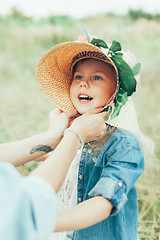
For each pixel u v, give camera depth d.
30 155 1.46
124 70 1.30
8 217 0.73
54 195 0.88
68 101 1.67
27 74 7.19
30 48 9.12
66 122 1.56
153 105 4.90
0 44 9.45
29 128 4.08
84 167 1.51
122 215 1.48
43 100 5.68
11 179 0.78
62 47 1.48
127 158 1.36
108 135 1.46
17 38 10.02
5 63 7.86
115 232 1.46
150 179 2.82
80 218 1.14
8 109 5.02
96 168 1.46
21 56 8.54
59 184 1.01
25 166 2.92
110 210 1.24
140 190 2.69
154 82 5.95
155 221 2.35
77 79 1.51
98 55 1.42
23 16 13.30
